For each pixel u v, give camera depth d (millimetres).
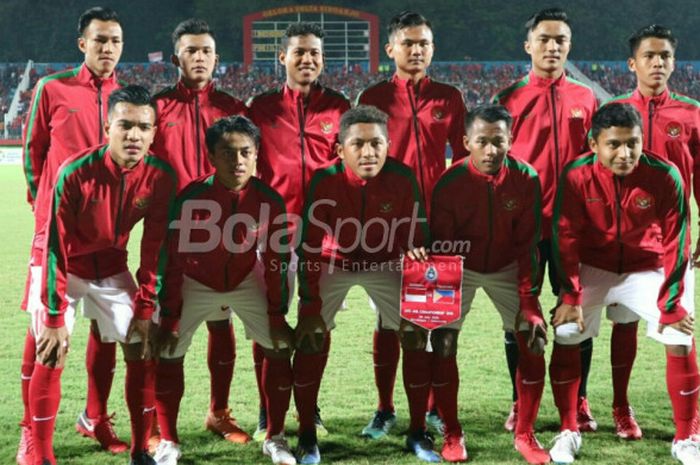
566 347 3721
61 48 45844
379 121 3549
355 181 3656
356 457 3762
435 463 3664
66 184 3434
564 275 3711
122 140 3404
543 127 4250
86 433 4047
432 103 4375
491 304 7137
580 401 4125
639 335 5941
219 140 3498
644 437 3965
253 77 36750
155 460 3619
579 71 37562
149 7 45938
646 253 3746
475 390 4727
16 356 5445
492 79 37125
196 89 4184
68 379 4934
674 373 3633
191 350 5621
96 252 3631
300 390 3717
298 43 4180
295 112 4289
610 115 3500
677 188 3537
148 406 3533
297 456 3727
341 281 3820
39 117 4031
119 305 3625
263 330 3754
